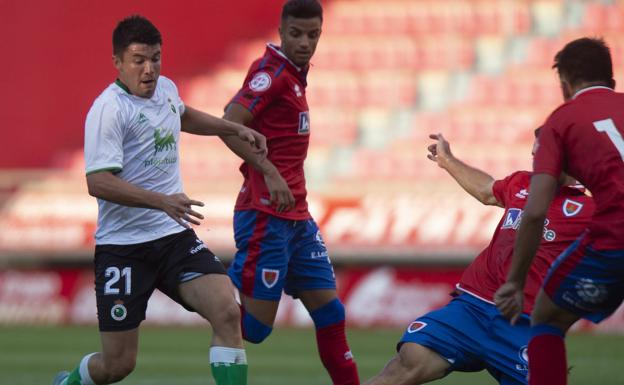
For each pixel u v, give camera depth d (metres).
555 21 70.44
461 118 67.31
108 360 21.23
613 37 68.94
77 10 74.75
